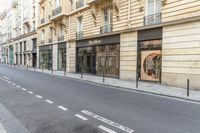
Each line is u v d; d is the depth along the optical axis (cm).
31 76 2384
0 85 1570
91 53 2648
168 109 884
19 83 1695
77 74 2716
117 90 1421
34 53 4766
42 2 4162
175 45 1574
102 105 935
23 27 5662
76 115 772
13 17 6831
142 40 1877
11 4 7181
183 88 1494
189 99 1105
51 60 3794
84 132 600
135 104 970
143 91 1369
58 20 3428
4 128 628
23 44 5619
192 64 1456
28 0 5166
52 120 711
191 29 1463
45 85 1596
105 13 2398
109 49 2317
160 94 1255
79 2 2834
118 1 2109
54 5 3556
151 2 1822
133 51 1962
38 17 4406
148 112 826
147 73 1848
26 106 905
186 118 750
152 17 1783
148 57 1838
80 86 1584
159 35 1711
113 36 2223
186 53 1496
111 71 2284
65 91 1319
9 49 7394
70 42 3095
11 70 3547
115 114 789
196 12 1434
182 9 1527
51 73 2897
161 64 1698
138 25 1906
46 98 1081
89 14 2636
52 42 3719
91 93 1262
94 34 2538
